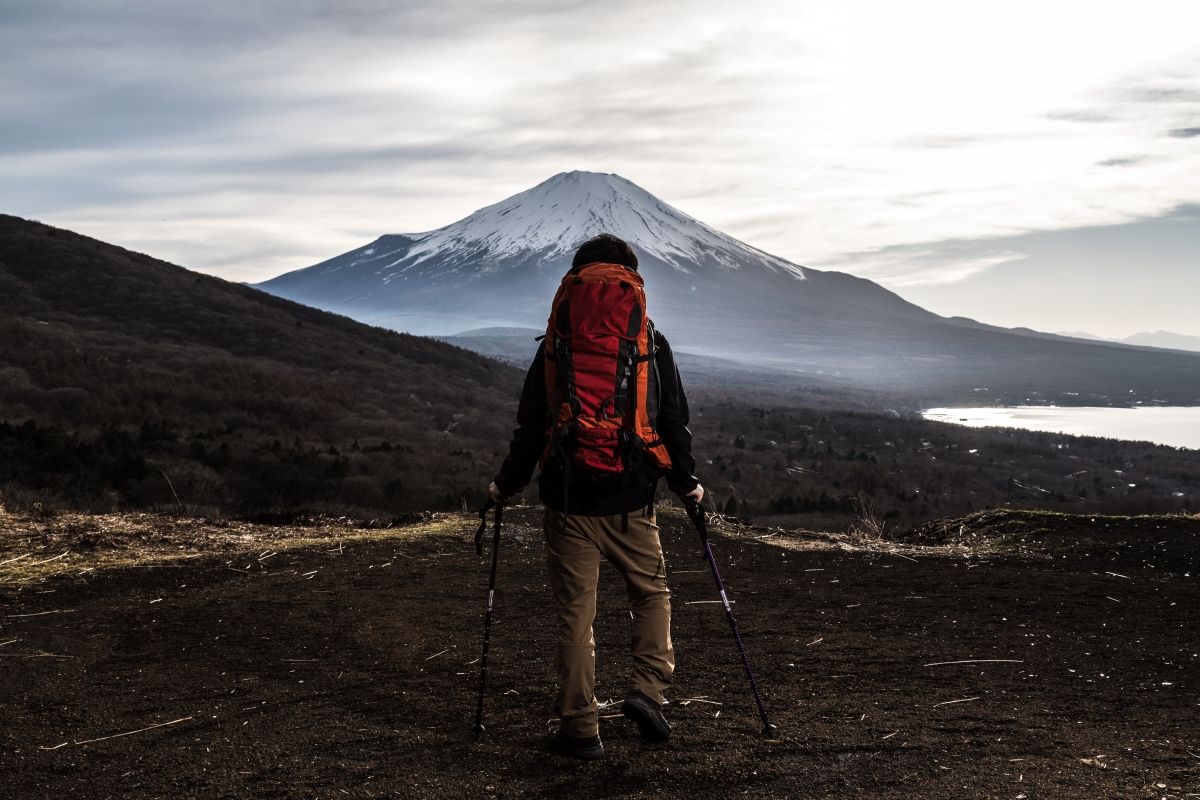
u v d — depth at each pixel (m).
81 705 3.97
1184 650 4.66
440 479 26.48
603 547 3.35
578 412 3.18
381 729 3.61
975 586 6.44
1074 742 3.34
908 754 3.23
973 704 3.82
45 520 8.17
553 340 3.28
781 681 4.19
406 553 7.61
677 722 3.62
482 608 5.78
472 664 4.54
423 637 5.08
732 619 3.51
